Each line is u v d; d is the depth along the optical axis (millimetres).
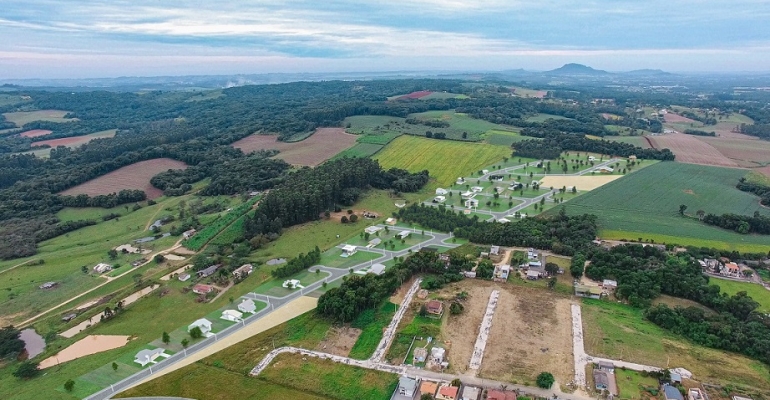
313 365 109812
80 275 164625
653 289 136500
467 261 155250
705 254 160125
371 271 155125
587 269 150625
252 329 125062
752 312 123375
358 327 124625
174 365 110812
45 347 122125
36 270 168875
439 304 129375
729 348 113250
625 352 111750
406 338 118812
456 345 115438
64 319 135375
